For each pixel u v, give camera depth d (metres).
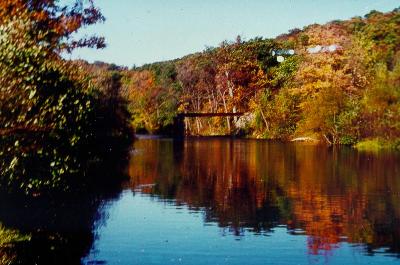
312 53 77.69
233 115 91.38
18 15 12.83
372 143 55.72
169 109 106.19
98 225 18.58
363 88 66.62
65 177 20.98
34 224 17.25
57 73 15.46
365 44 75.31
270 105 82.94
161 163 41.53
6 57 11.88
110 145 46.06
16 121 11.74
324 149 54.59
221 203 23.23
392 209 21.47
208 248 15.74
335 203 22.92
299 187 27.61
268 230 18.06
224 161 42.94
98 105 36.69
